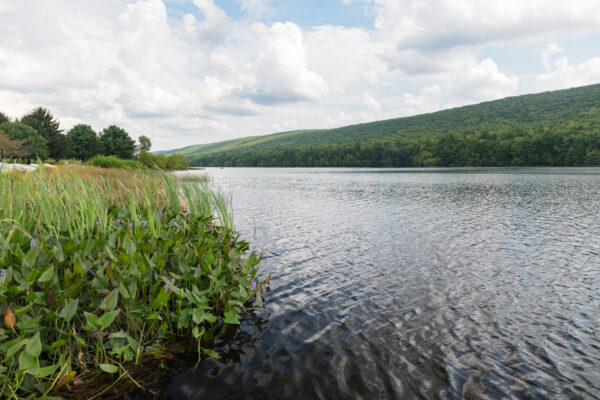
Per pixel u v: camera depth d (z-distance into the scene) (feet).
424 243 32.91
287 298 18.76
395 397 10.62
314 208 59.57
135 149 284.00
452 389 11.12
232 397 10.32
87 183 19.77
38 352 8.93
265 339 13.96
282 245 32.07
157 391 10.43
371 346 13.70
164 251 14.24
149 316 11.81
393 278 22.63
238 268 17.85
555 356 13.25
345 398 10.50
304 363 12.30
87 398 9.89
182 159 239.50
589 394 11.03
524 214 50.72
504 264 25.95
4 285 10.08
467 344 14.07
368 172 247.50
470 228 40.45
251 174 244.63
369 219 47.37
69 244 12.30
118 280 12.21
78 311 11.76
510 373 12.10
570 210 54.13
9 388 8.73
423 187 105.40
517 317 16.72
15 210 14.15
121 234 14.56
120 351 10.85
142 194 23.71
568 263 26.12
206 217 21.89
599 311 17.44
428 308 17.72
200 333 12.29
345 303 18.20
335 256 28.17
